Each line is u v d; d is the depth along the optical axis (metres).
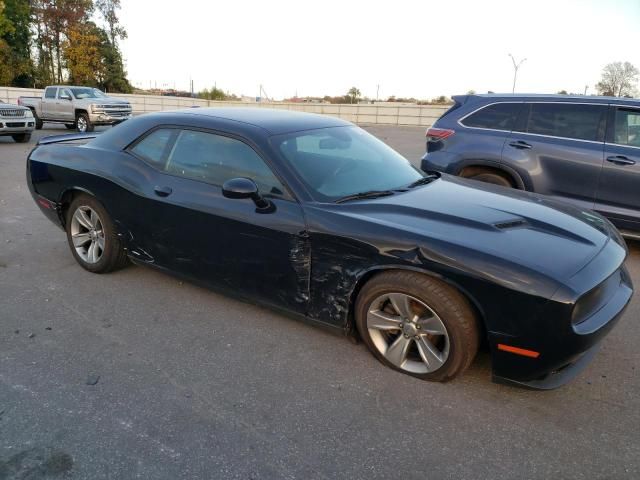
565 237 3.07
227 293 3.78
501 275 2.67
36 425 2.62
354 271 3.11
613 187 5.50
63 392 2.90
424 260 2.85
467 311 2.83
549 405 2.88
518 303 2.65
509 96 6.23
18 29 48.19
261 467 2.37
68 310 3.92
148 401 2.83
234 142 3.69
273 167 3.46
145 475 2.30
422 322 3.00
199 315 3.88
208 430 2.61
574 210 3.66
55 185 4.61
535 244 2.91
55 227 6.19
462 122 6.45
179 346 3.43
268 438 2.56
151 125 4.18
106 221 4.34
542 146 5.86
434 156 6.58
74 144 4.75
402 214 3.19
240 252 3.54
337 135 4.11
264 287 3.53
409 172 4.13
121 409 2.76
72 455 2.42
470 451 2.50
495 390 3.00
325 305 3.29
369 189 3.61
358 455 2.46
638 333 3.77
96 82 51.34
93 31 51.03
